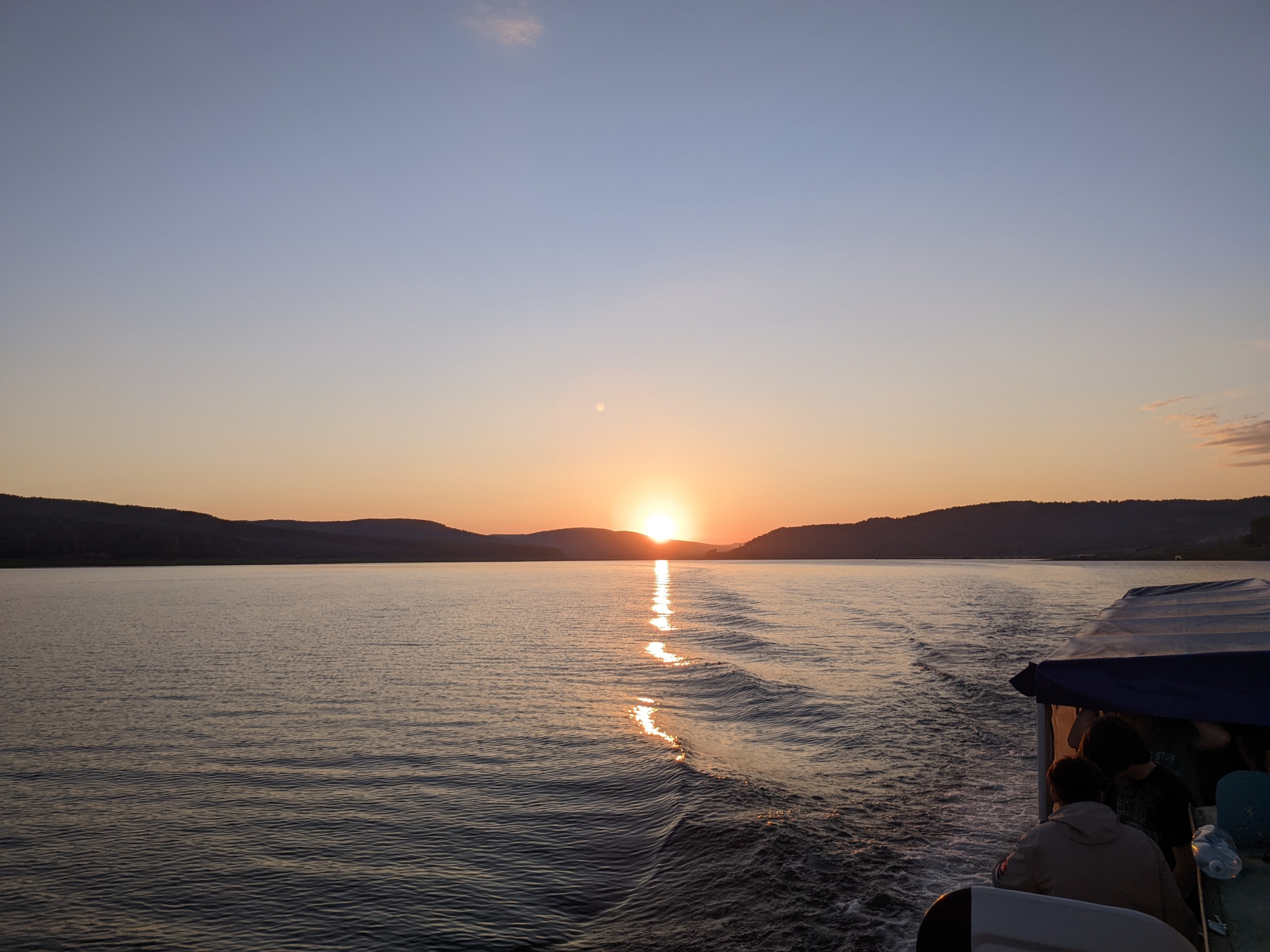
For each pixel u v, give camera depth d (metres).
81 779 12.77
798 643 31.59
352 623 43.31
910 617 44.12
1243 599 8.63
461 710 18.30
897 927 7.19
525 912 7.78
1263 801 4.74
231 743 15.20
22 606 58.06
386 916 7.71
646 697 19.78
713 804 10.71
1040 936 3.93
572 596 73.06
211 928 7.54
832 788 11.59
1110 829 4.28
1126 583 87.25
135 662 27.36
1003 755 13.58
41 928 7.57
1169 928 3.76
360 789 12.02
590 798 11.42
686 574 146.62
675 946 7.00
